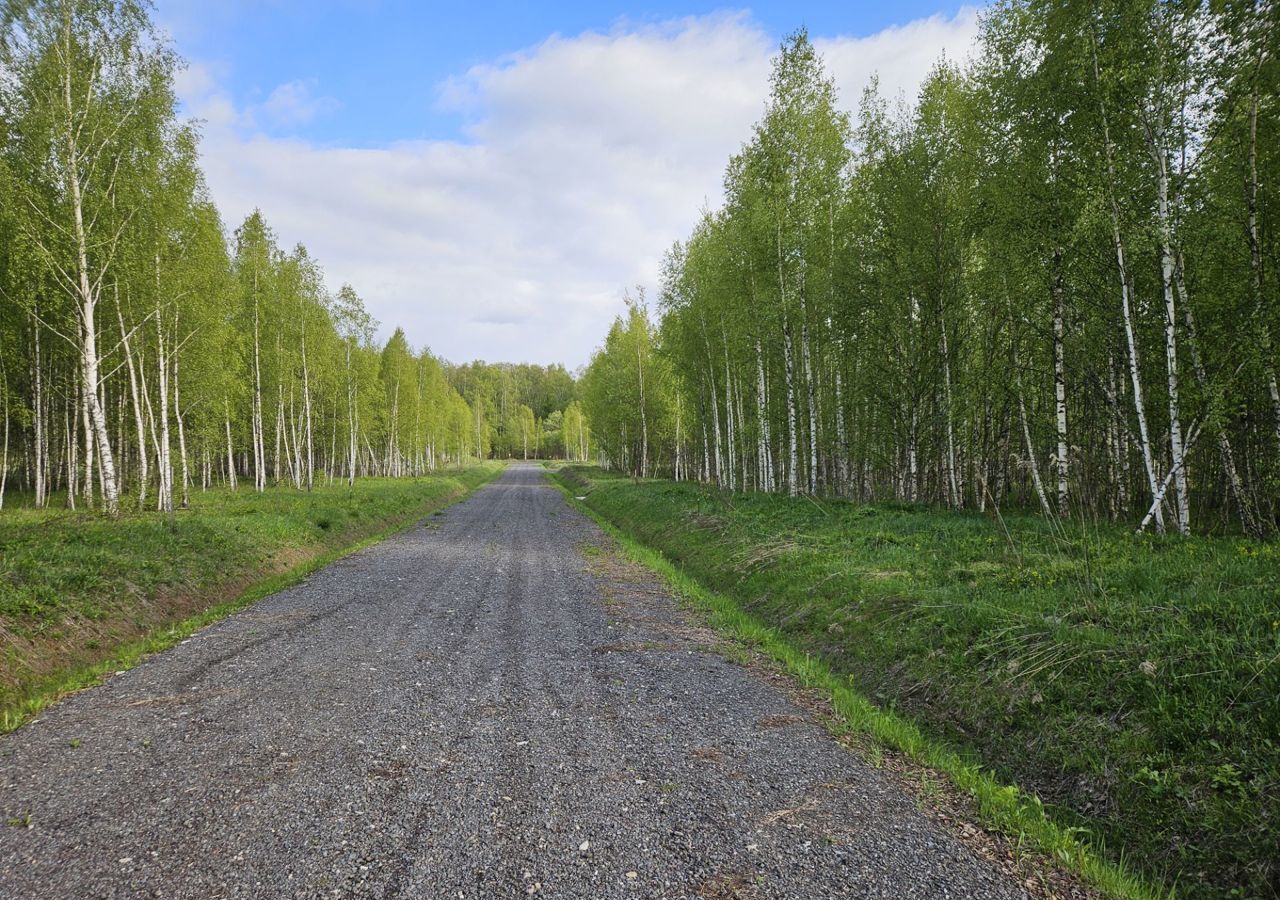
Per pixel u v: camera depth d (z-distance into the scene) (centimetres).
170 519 1375
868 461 2309
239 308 2667
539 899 309
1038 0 1170
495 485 5369
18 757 463
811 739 529
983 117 1396
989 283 1459
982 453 1734
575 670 691
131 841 353
